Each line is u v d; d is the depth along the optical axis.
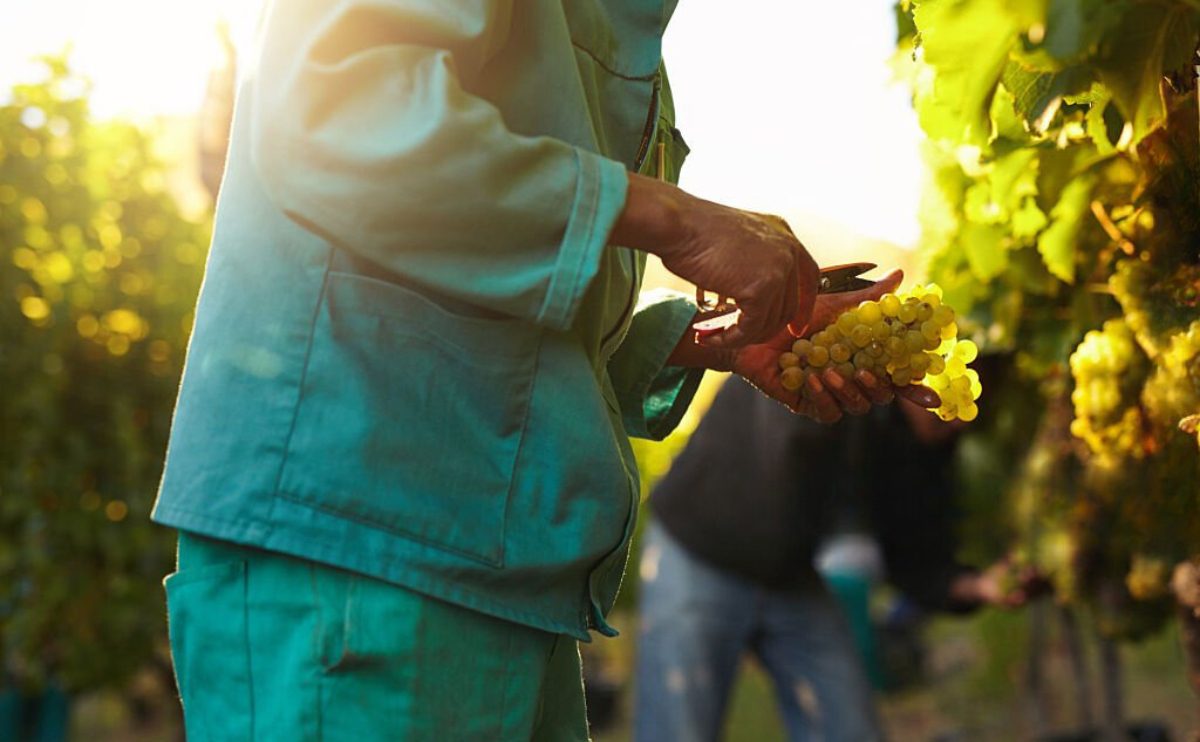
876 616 6.92
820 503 3.47
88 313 4.05
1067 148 1.73
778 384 1.79
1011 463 3.56
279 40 1.40
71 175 4.01
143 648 4.12
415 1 1.39
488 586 1.46
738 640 3.62
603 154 1.55
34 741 4.00
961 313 2.46
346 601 1.42
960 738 5.45
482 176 1.36
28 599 3.86
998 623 5.40
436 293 1.46
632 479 1.57
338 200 1.37
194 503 1.45
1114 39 1.35
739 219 1.45
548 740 1.63
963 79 1.39
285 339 1.44
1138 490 2.09
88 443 4.00
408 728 1.42
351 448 1.42
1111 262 1.91
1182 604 2.14
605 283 1.51
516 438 1.47
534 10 1.47
